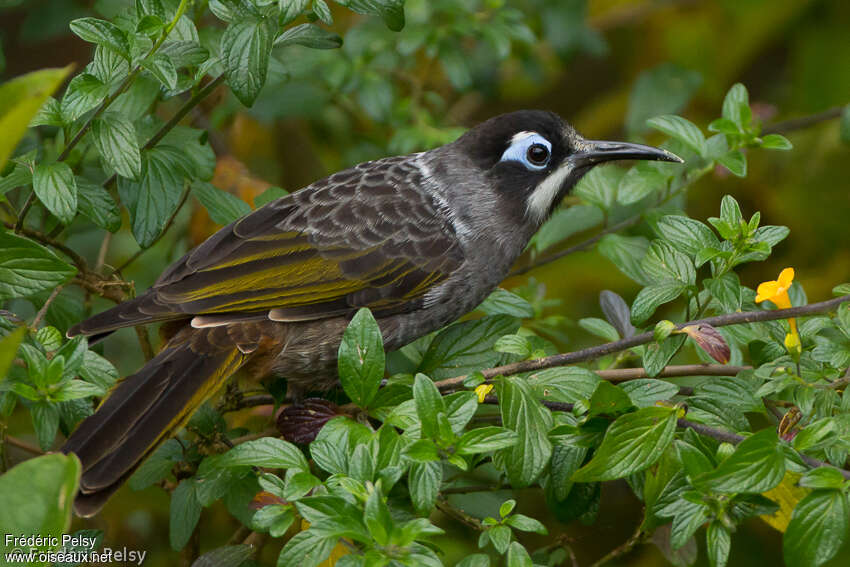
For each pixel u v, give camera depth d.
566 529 13.41
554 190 11.55
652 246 8.79
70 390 7.65
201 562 8.11
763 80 18.20
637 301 8.52
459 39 13.95
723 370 8.98
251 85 8.75
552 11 15.38
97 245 13.68
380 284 10.54
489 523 7.33
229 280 10.02
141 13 8.91
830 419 6.95
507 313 10.57
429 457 7.00
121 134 8.70
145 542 12.77
